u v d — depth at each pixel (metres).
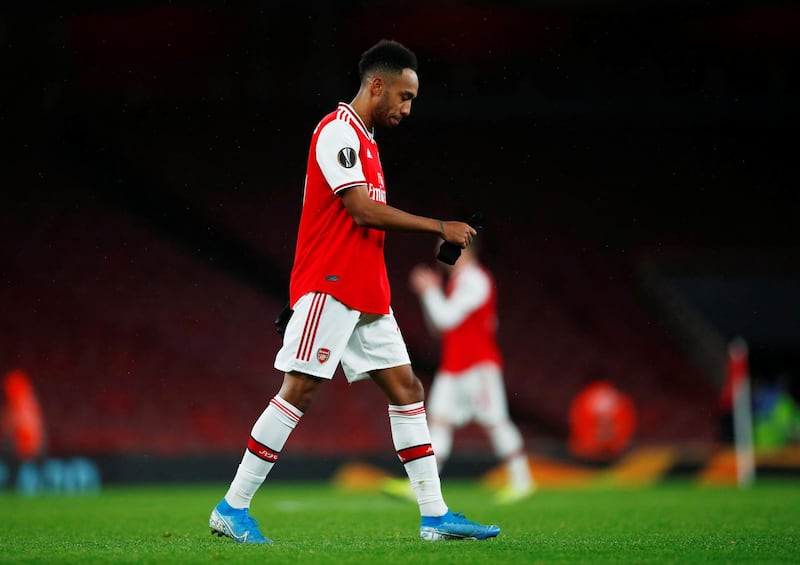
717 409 76.00
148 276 77.94
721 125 87.31
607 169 87.25
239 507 18.16
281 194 82.19
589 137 87.25
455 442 71.19
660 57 81.50
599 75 81.88
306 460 56.84
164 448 68.69
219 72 80.56
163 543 18.70
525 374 77.69
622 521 26.44
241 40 79.38
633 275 83.94
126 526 24.97
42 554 16.34
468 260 39.12
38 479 51.75
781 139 87.50
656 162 87.38
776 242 85.75
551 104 82.00
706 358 79.12
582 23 79.88
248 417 71.12
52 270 76.75
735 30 79.38
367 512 31.73
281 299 78.94
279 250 80.31
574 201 86.44
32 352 72.06
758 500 38.06
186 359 73.56
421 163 85.69
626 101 82.00
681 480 58.12
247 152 82.62
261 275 80.00
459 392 39.12
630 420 60.59
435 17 79.94
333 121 17.88
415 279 38.75
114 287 76.81
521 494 38.81
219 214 81.06
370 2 70.94
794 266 83.31
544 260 84.25
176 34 79.19
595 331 80.75
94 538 20.66
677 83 82.00
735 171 87.31
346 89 80.56
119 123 82.62
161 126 82.88
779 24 78.75
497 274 83.56
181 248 80.19
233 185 82.12
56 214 79.62
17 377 54.50
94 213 80.31
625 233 85.75
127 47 79.56
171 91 80.94
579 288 83.06
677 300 80.94
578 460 58.62
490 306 39.31
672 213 86.44
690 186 86.88
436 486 18.52
